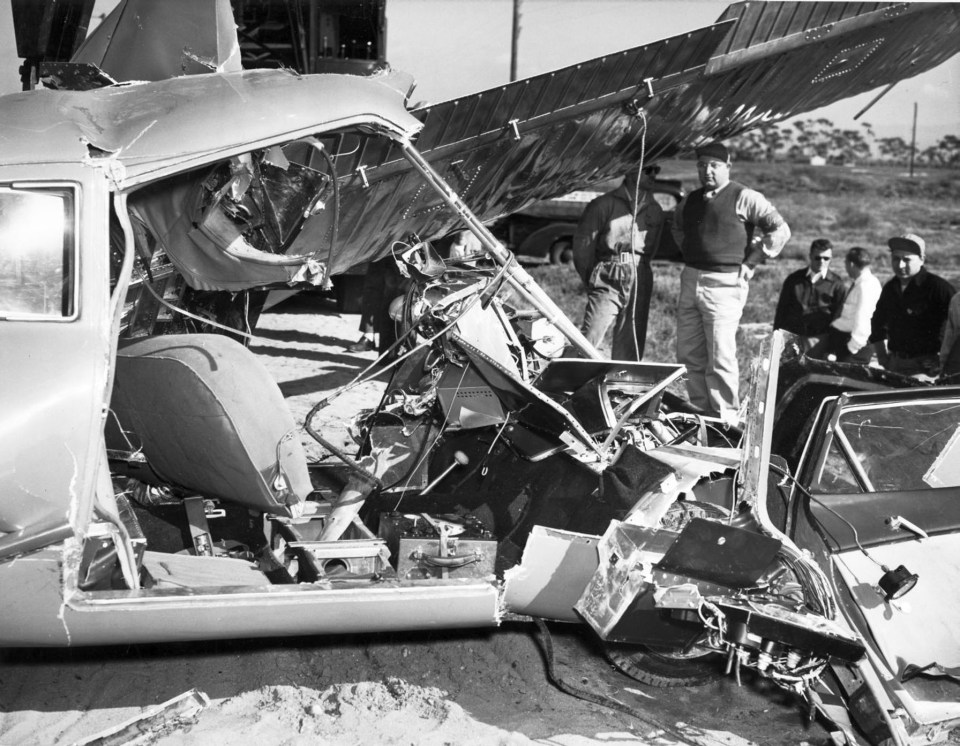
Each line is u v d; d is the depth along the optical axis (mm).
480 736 3387
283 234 3873
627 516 3629
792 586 3273
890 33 6852
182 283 4633
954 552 3650
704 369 7504
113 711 3521
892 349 7035
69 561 3107
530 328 5324
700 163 7090
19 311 3264
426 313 4496
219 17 4023
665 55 5926
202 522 4402
